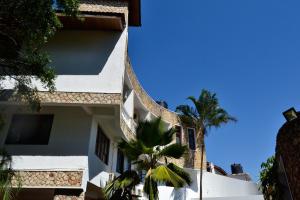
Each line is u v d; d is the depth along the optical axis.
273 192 10.02
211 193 23.66
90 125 11.95
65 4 9.27
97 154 12.68
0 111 11.69
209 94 25.86
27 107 11.83
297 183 8.13
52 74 9.84
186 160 23.78
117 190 11.11
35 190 11.04
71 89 11.88
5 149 10.92
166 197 20.33
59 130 11.84
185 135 25.28
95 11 12.68
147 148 11.33
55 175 10.67
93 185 12.04
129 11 15.60
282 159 9.11
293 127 8.51
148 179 10.55
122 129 13.94
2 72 10.05
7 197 8.88
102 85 12.01
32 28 8.59
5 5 8.00
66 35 13.24
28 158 11.16
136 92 19.73
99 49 12.90
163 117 24.05
